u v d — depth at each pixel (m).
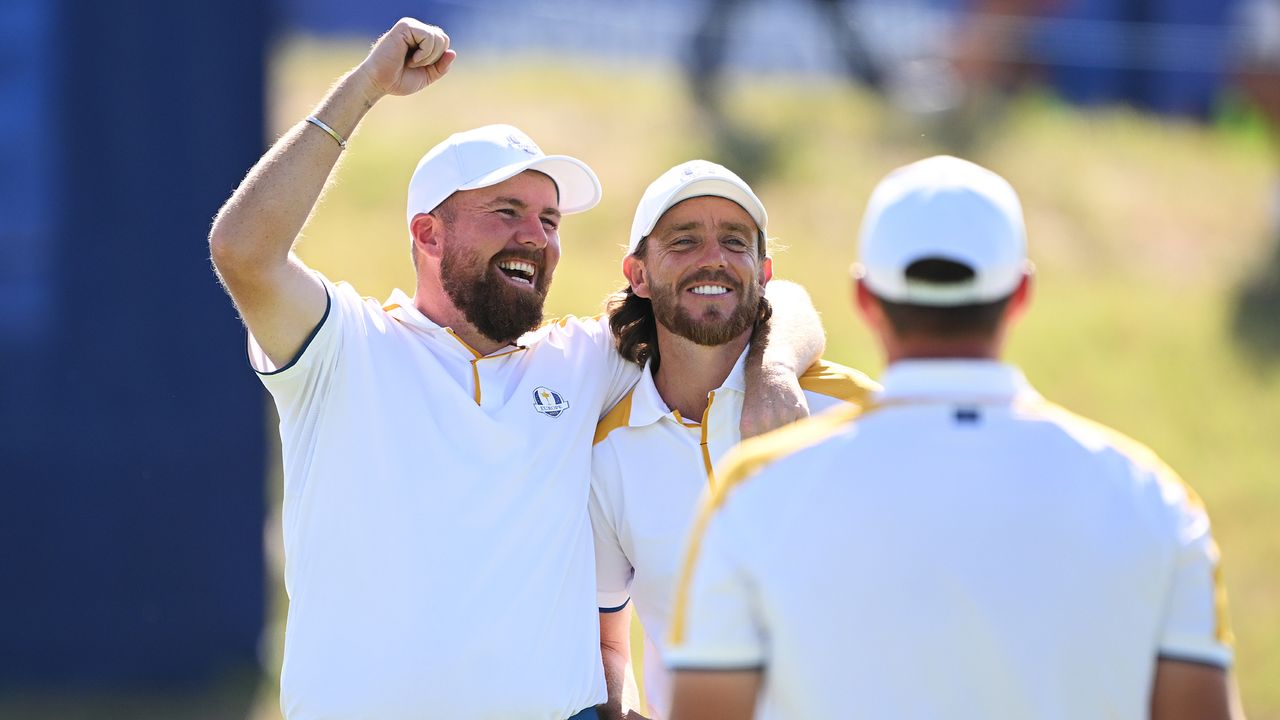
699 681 8.03
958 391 8.02
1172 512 7.91
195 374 26.48
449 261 12.26
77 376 26.08
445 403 11.69
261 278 10.91
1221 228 51.09
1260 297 45.59
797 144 52.41
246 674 26.36
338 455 11.47
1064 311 43.91
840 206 48.38
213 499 26.53
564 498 11.82
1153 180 54.09
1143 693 7.76
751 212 12.39
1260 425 38.47
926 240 7.96
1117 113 60.47
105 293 26.14
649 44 62.75
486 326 12.21
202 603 26.44
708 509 8.30
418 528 11.36
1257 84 60.41
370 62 11.20
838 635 7.78
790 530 7.94
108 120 26.12
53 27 25.92
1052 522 7.72
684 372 12.38
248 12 26.98
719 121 53.66
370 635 11.24
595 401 12.43
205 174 26.56
